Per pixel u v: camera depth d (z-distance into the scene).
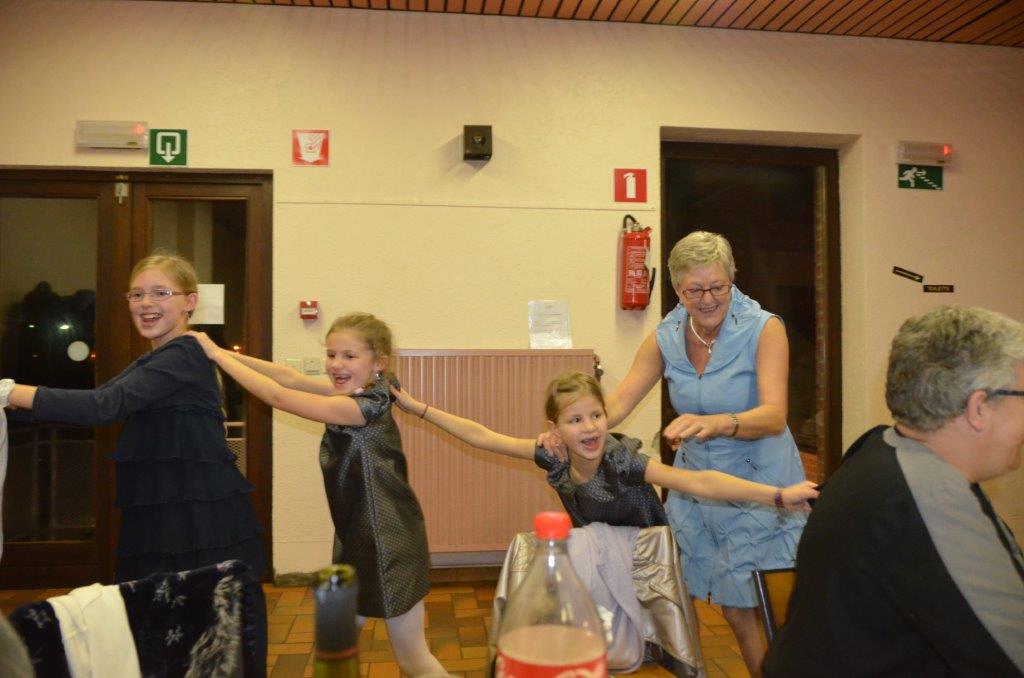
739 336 1.79
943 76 3.75
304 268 3.32
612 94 3.50
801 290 3.88
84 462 3.34
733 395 1.79
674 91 3.54
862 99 3.67
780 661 0.97
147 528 1.57
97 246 3.36
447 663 2.53
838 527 0.94
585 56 3.48
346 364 1.75
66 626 0.90
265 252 3.42
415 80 3.38
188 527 1.57
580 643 0.75
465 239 3.41
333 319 3.33
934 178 3.73
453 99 3.40
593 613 0.79
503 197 3.43
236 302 3.41
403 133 3.38
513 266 3.44
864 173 3.67
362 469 1.68
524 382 3.34
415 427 3.26
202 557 1.57
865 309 3.67
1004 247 3.77
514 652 0.74
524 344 3.44
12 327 3.33
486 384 3.31
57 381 3.34
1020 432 0.92
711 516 1.83
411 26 3.38
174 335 1.72
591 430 1.54
